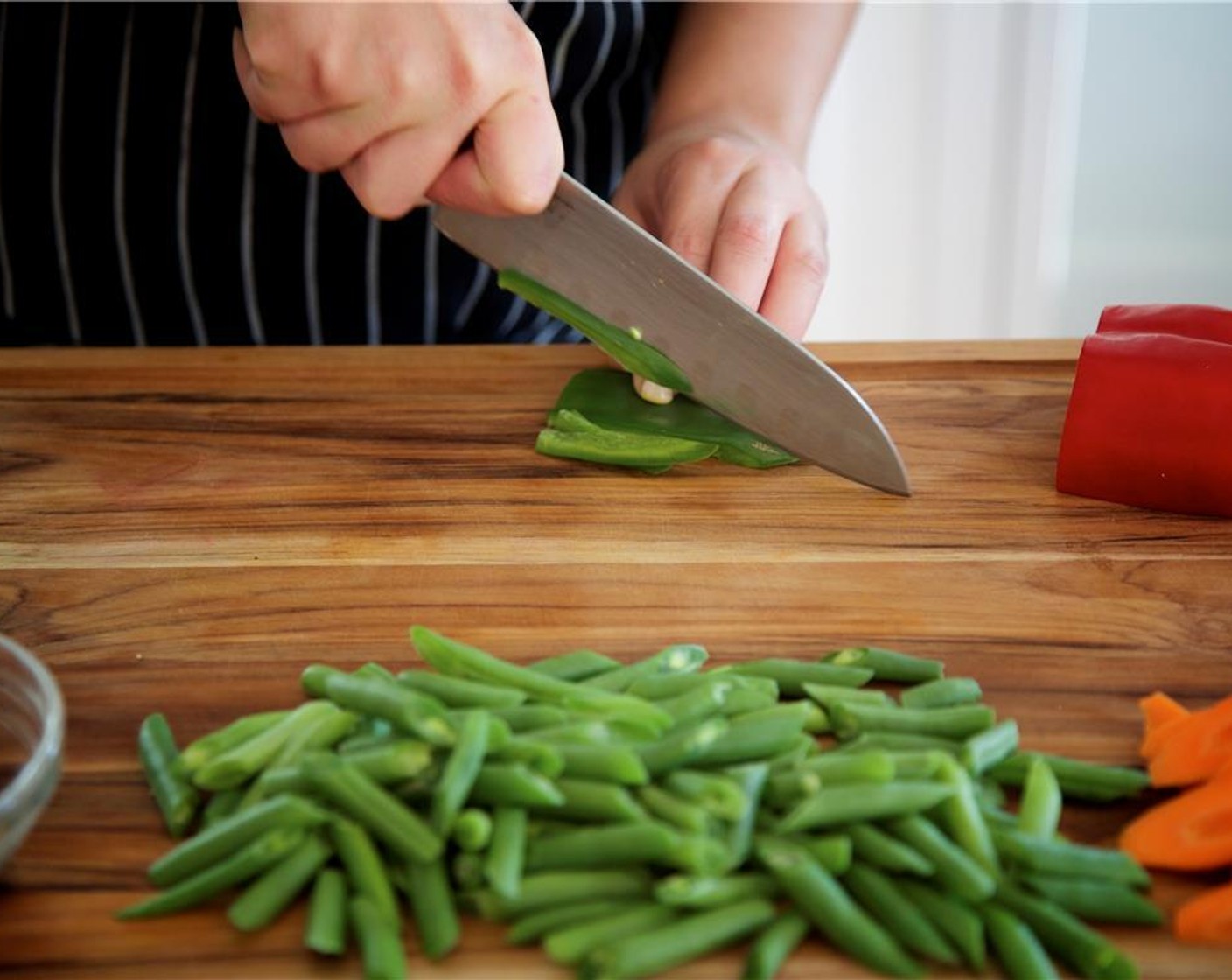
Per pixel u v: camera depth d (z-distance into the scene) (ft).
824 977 3.12
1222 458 4.83
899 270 10.24
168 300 6.84
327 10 4.37
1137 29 9.59
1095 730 3.91
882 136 9.75
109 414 5.72
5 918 3.27
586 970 3.07
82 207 6.64
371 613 4.43
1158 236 10.25
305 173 6.49
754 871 3.32
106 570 4.67
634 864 3.26
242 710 3.99
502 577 4.62
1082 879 3.27
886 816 3.30
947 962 3.16
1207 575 4.64
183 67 6.35
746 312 4.91
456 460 5.35
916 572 4.65
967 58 9.42
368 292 6.79
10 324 7.02
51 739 3.21
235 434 5.56
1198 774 3.56
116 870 3.41
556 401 5.80
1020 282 10.11
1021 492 5.15
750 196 5.52
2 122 6.55
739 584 4.58
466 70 4.42
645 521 4.95
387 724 3.53
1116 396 4.90
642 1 6.66
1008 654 4.24
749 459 5.26
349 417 5.67
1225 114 9.79
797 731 3.57
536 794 3.24
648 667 3.96
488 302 6.93
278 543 4.83
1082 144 10.03
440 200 4.90
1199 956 3.17
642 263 4.98
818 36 6.54
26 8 6.35
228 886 3.27
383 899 3.20
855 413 4.88
